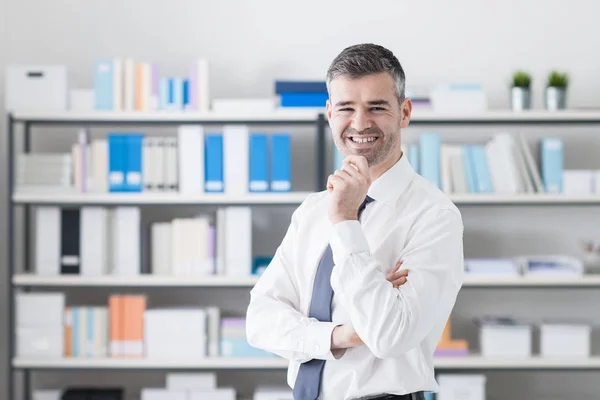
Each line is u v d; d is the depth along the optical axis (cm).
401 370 172
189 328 406
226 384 448
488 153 413
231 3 450
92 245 409
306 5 449
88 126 453
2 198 450
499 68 449
